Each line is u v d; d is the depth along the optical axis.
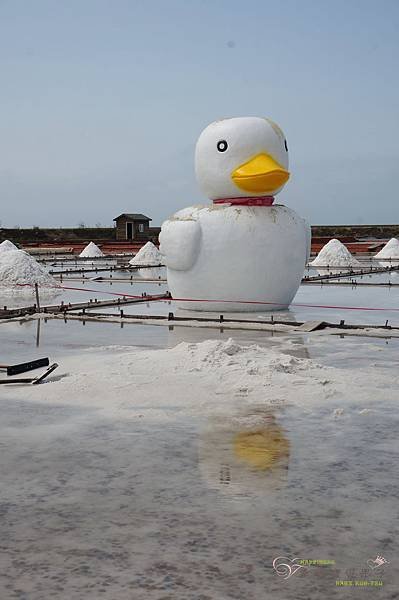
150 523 4.62
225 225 15.14
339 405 7.54
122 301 17.94
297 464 5.73
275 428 6.72
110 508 4.87
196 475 5.49
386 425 6.80
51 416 7.18
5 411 7.37
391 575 3.96
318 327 13.26
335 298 19.47
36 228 71.56
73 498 5.05
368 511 4.80
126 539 4.40
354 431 6.62
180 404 7.59
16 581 3.90
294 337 12.37
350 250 51.19
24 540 4.39
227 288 15.48
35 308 16.16
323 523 4.61
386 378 8.68
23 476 5.50
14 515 4.77
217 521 4.64
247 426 6.79
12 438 6.46
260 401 7.69
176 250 15.41
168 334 12.88
